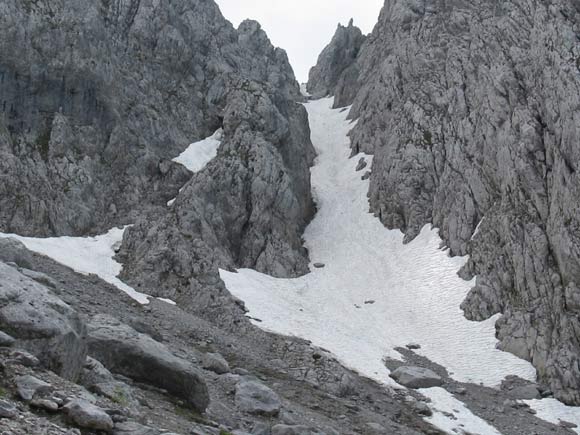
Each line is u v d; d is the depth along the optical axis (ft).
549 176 183.62
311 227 262.67
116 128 231.50
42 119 213.87
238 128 252.01
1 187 185.47
